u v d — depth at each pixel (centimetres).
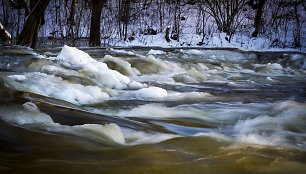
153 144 425
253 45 2642
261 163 363
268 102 838
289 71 1606
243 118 675
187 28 2970
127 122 539
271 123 604
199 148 416
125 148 394
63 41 2269
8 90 578
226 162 360
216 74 1366
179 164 348
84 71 936
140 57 1416
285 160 379
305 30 2788
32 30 1755
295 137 516
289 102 758
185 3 3069
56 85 756
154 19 3039
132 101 760
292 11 2877
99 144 397
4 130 384
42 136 390
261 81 1298
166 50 1931
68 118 499
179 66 1383
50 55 1282
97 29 2180
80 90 760
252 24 2914
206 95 880
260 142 467
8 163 308
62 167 312
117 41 2616
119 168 325
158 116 653
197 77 1234
